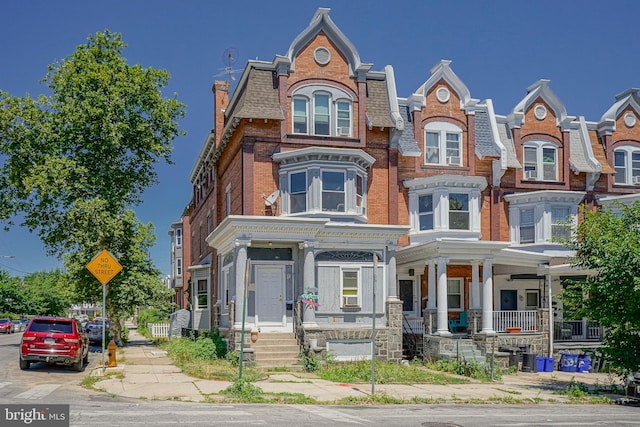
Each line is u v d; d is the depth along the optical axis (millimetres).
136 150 32000
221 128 32594
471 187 28797
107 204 30547
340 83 27156
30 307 85812
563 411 14242
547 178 31188
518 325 26812
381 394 15727
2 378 17562
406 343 27062
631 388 16719
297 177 25844
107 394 14625
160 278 37406
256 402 14031
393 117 27625
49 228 31531
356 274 24391
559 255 29125
